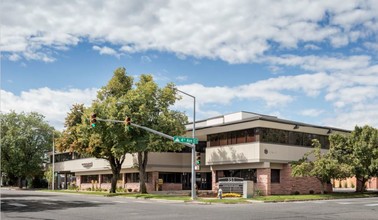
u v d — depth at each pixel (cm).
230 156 4662
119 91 5100
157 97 4784
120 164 5403
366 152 4450
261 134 4366
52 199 3925
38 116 8912
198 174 5656
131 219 2036
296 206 2838
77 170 7481
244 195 3869
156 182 5494
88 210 2592
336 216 2105
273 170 4503
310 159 4725
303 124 4666
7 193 5559
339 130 5078
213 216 2150
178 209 2667
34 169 8650
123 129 4475
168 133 4603
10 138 8375
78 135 5391
